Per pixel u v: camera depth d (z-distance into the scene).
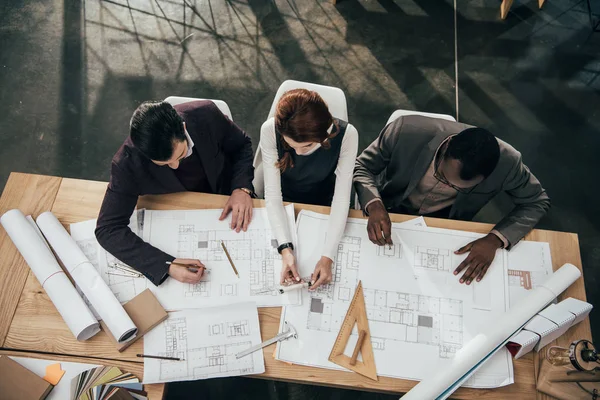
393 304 1.72
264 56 3.36
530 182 1.93
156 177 1.81
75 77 3.24
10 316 1.68
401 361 1.63
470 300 1.73
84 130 3.08
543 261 1.82
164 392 1.60
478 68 3.35
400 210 2.24
